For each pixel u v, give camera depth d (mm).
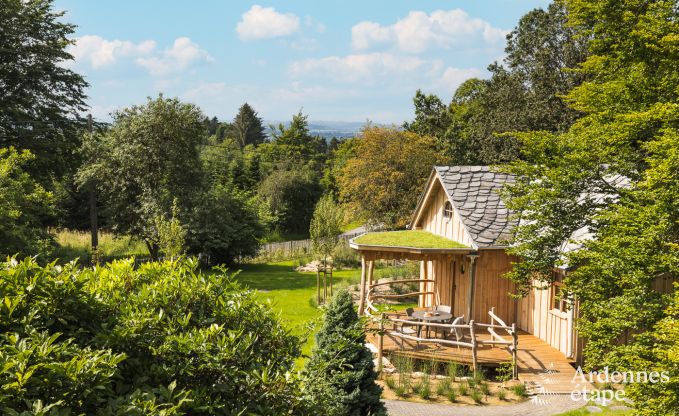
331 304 10281
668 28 13758
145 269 6887
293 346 6809
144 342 5574
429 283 22219
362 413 9906
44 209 26891
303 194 60812
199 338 5684
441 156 43531
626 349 9867
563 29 39562
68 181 42750
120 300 6062
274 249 45844
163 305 6238
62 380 4418
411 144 43031
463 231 19344
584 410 12852
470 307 18438
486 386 14328
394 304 24672
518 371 15289
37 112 33969
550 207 13391
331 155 94625
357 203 43188
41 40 34406
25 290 5145
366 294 21094
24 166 33625
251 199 42156
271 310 7090
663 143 11070
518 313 19547
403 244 19047
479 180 20656
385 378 14930
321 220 26156
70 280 5406
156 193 33469
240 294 6871
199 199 35062
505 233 18609
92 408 4672
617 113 14602
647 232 10461
